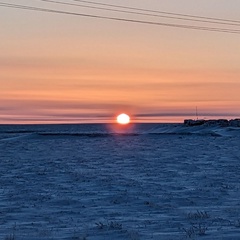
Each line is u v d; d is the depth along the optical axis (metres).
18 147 66.12
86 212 16.80
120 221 14.51
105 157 46.53
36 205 18.50
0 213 16.64
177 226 13.29
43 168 35.22
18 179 28.19
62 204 18.73
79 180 27.20
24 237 11.63
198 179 27.64
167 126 138.50
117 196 20.53
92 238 11.60
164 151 55.16
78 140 86.69
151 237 11.30
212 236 11.20
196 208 17.47
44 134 95.50
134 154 50.59
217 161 40.75
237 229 12.19
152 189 23.16
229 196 20.78
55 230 12.92
